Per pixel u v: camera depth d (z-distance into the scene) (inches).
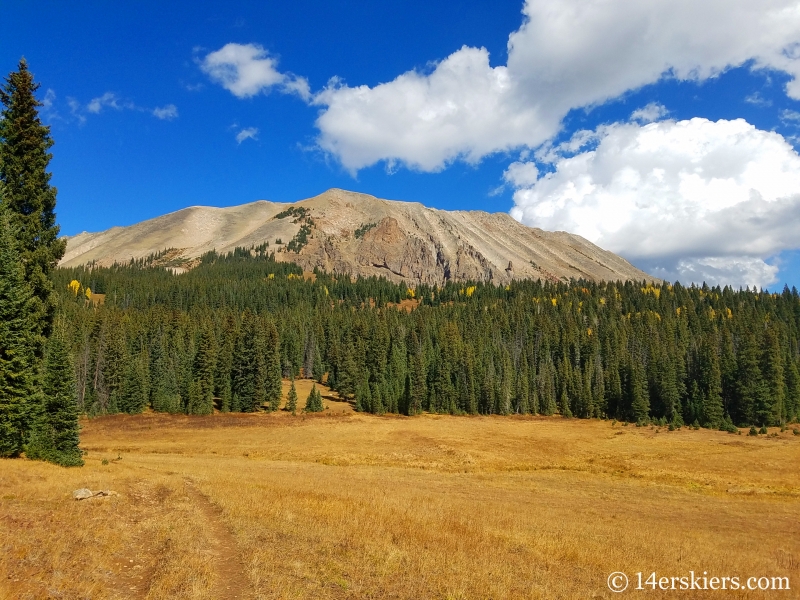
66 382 1162.0
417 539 724.0
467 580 568.1
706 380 4131.4
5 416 1034.7
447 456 2443.4
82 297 6894.7
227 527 698.2
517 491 1630.2
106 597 426.0
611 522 1186.0
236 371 3831.2
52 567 465.1
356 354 4968.0
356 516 829.8
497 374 4968.0
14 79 1129.4
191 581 464.4
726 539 1093.8
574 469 2201.0
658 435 3435.0
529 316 7539.4
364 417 3774.6
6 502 679.1
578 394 4598.9
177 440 2664.9
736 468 2260.1
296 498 950.4
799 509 1541.6
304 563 555.2
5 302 1048.2
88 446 2381.9
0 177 1098.7
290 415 3636.8
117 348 3705.7
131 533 631.2
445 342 5428.2
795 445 2950.3
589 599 588.7
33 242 1138.0
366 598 482.6
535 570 663.1
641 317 7357.3
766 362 4072.3
